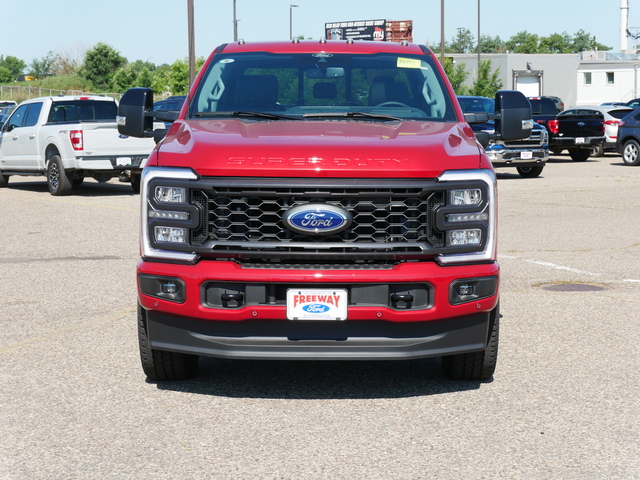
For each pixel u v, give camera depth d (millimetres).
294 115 5930
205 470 4031
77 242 11672
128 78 96812
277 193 4688
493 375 5641
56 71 106000
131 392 5266
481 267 4887
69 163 17828
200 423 4703
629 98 78375
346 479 3918
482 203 4867
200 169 4762
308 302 4719
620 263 9977
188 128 5477
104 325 7020
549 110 30281
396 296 4766
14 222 13922
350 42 6699
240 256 4750
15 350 6246
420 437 4477
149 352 5230
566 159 31266
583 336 6680
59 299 8016
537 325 7051
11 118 20078
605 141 29891
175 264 4867
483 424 4680
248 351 4812
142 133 6203
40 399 5125
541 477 3943
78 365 5859
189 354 5328
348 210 4707
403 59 6449
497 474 3979
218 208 4758
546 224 13375
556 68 80188
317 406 5004
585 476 3957
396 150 4848
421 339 4828
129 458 4188
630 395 5191
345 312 4719
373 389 5348
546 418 4777
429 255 4785
